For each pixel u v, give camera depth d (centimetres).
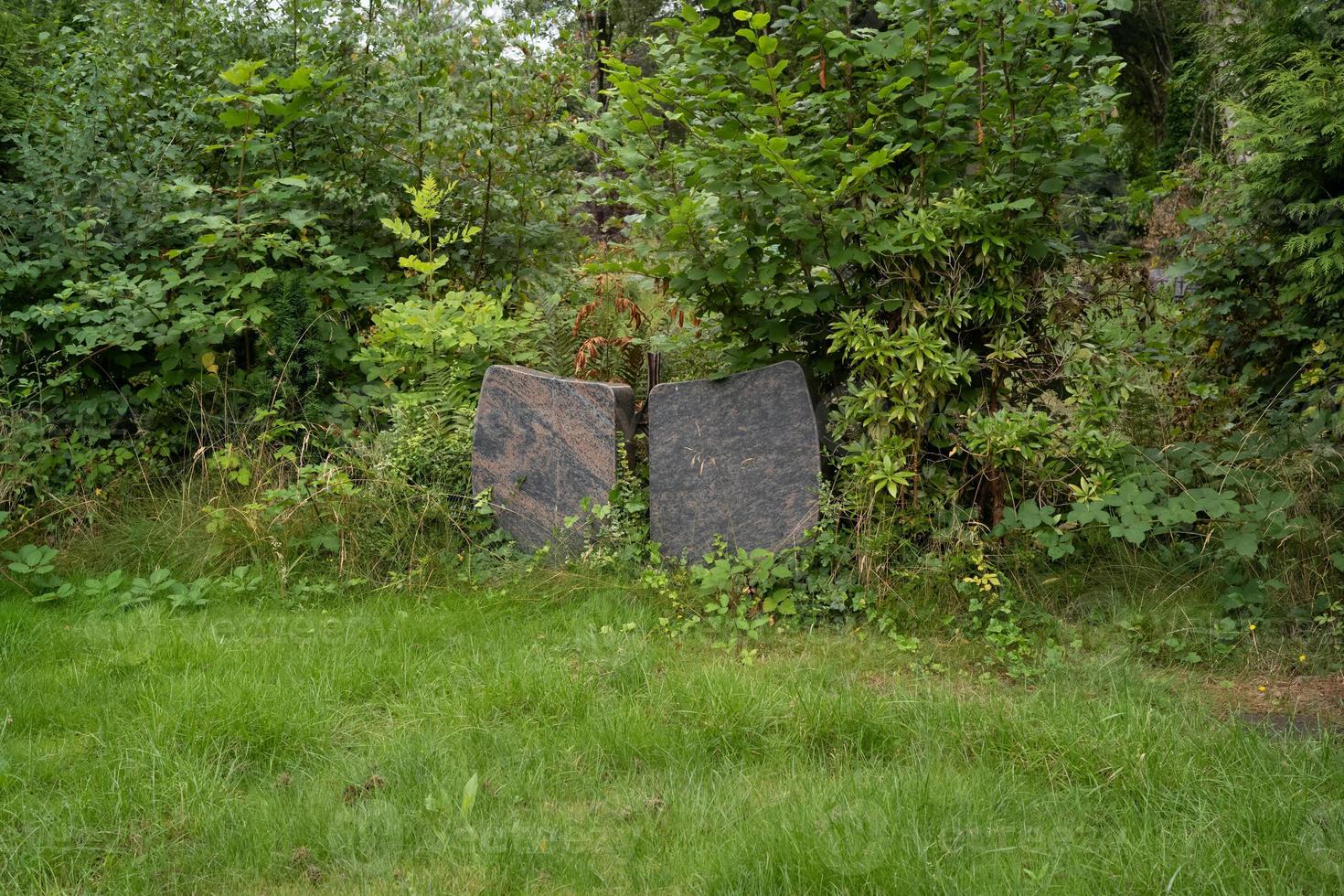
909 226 517
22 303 674
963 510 528
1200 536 538
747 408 551
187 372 672
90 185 695
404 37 762
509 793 338
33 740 380
